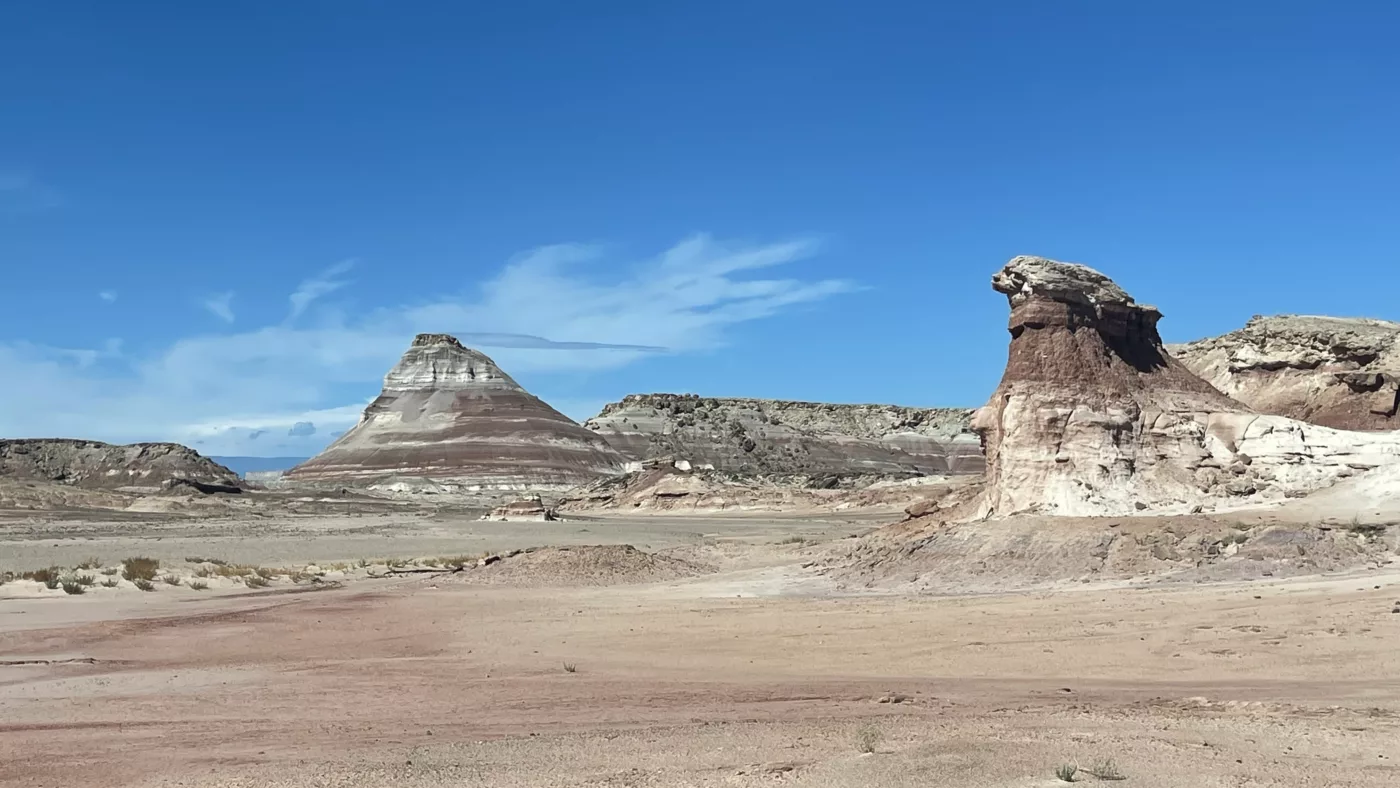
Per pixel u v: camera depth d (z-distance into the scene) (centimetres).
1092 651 2206
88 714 1897
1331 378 5881
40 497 14200
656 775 1234
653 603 3634
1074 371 4200
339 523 12131
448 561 6016
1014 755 1235
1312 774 1137
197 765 1405
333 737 1614
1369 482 3806
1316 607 2402
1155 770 1166
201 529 10494
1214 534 3419
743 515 14025
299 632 3222
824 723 1534
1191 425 4241
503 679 2242
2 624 3434
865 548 4591
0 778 1358
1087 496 3953
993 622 2628
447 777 1273
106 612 3791
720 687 2039
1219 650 2100
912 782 1141
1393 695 1617
